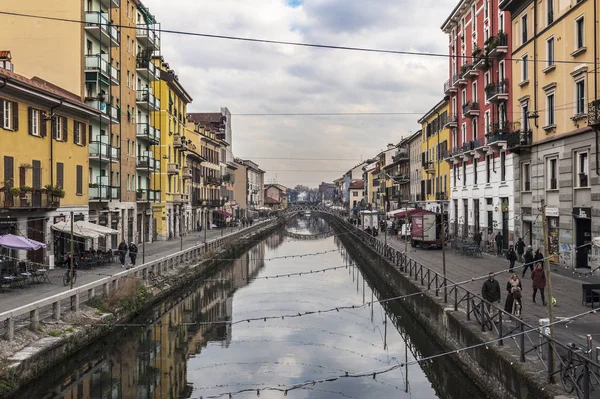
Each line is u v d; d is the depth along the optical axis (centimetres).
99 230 2709
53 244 2700
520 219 3072
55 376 1456
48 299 1570
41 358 1381
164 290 2573
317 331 2108
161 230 4984
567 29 2498
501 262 2938
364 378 1540
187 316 2378
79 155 3034
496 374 1186
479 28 3947
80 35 3234
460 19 4475
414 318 2184
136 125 4344
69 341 1545
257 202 13450
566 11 2500
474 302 1560
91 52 3416
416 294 2103
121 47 3950
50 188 2550
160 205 4988
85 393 1419
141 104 4406
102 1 3494
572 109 2453
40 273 2206
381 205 9431
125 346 1884
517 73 3127
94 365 1662
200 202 6444
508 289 1562
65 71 3219
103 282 2006
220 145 8294
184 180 5875
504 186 3406
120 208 3878
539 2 2806
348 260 4772
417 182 6712
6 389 1212
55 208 2616
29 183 2484
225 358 1733
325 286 3281
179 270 3017
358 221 6581
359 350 1842
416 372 1602
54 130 2739
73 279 2225
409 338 2014
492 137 3444
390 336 2039
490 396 1220
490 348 1223
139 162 4347
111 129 3666
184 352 1802
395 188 8450
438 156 5359
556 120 2617
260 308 2562
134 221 4231
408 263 2766
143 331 2100
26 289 2056
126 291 2111
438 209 5225
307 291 3075
